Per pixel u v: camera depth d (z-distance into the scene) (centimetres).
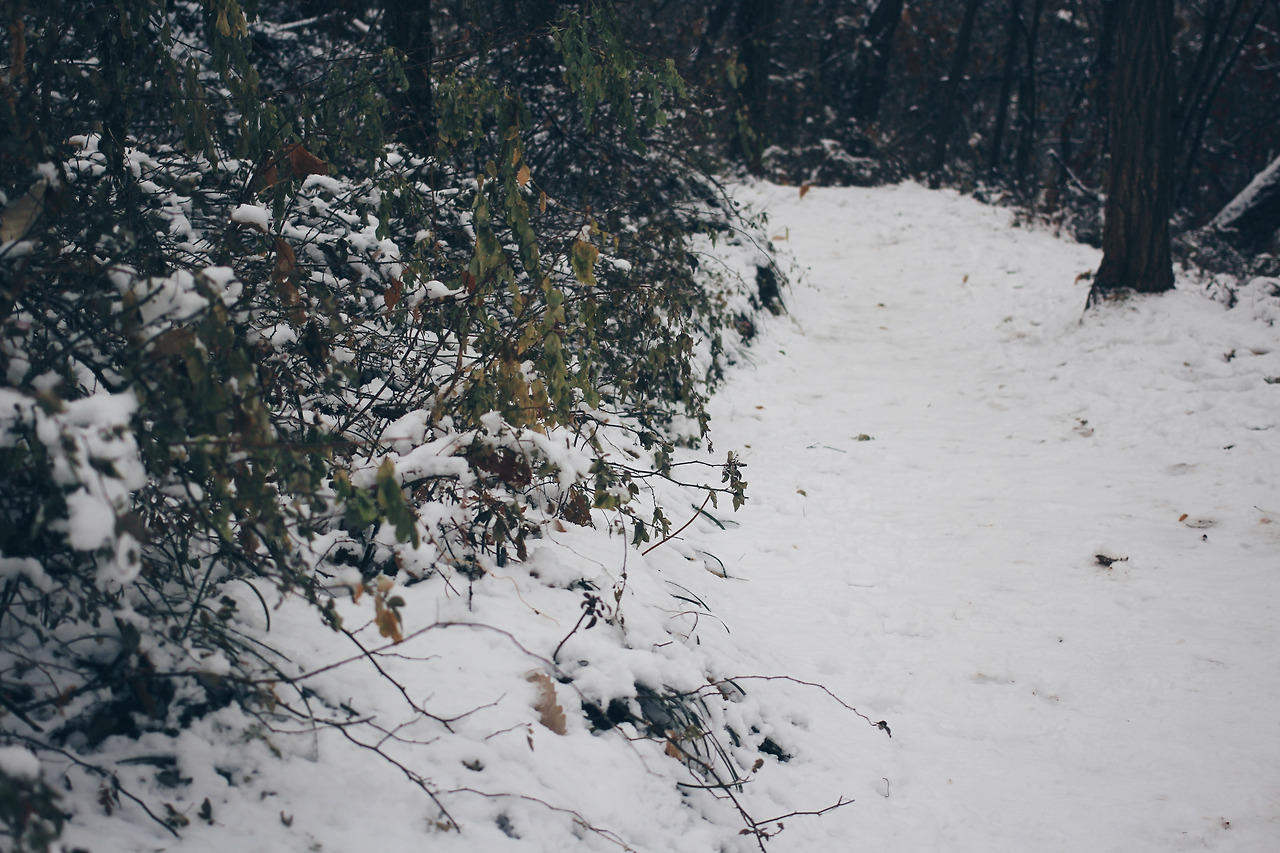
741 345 951
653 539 508
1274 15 2481
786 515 626
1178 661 441
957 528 602
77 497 201
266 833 235
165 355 229
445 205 542
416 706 287
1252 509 601
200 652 274
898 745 392
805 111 2359
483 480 361
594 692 332
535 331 369
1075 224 1673
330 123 448
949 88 2281
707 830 308
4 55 351
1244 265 1426
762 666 421
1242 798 349
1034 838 334
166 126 413
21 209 253
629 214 897
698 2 1761
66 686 253
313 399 405
